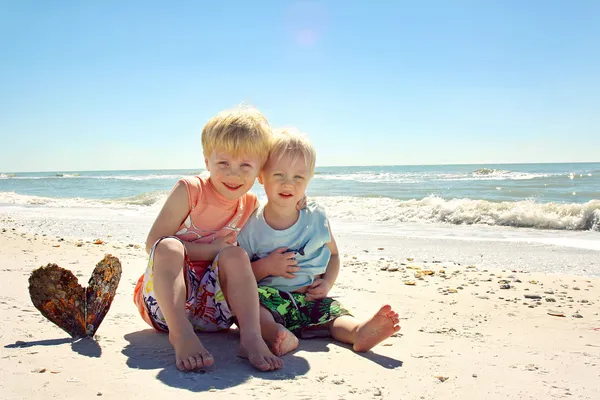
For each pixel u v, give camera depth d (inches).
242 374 75.0
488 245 288.8
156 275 84.2
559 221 365.4
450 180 1348.4
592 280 193.3
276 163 100.8
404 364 86.7
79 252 217.3
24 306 111.8
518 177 1475.1
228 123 95.9
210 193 100.9
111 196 944.3
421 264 231.5
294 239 104.5
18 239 249.6
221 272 91.3
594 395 75.2
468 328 121.3
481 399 71.4
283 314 98.0
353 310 137.2
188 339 78.1
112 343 88.6
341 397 68.2
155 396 63.9
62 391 64.2
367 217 434.0
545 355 98.3
